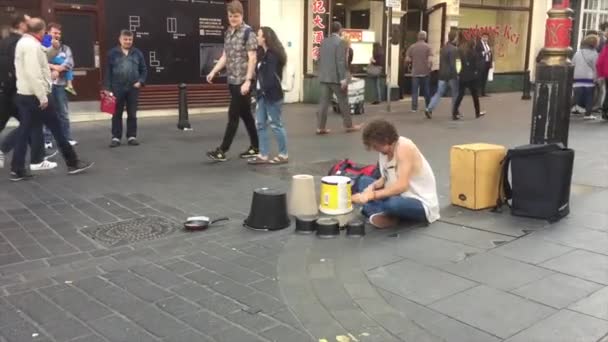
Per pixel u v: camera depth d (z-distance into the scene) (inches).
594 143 380.8
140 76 379.6
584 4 904.9
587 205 234.2
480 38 735.7
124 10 520.1
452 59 506.0
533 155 212.4
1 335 133.7
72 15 498.3
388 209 207.3
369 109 599.8
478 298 151.9
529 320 139.6
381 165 216.8
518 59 845.2
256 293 156.6
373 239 198.8
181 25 550.3
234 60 315.3
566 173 211.9
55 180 282.8
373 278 165.6
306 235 204.2
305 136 418.0
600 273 167.3
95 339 132.2
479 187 226.5
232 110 322.7
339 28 421.1
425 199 213.2
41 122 293.6
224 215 228.7
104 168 310.2
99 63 515.5
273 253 187.5
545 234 200.2
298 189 226.7
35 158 304.7
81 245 194.5
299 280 165.0
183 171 304.2
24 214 228.2
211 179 286.7
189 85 561.3
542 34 843.4
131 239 200.5
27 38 271.4
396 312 144.5
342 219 216.7
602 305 147.1
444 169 306.3
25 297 154.0
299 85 638.5
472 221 216.1
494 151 226.4
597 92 535.2
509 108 613.0
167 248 191.9
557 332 133.6
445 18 722.2
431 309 146.0
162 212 232.4
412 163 209.5
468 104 651.5
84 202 245.6
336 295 154.8
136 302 151.3
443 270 170.9
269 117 323.9
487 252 184.4
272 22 605.0
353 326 137.6
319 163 323.9
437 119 519.8
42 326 138.3
